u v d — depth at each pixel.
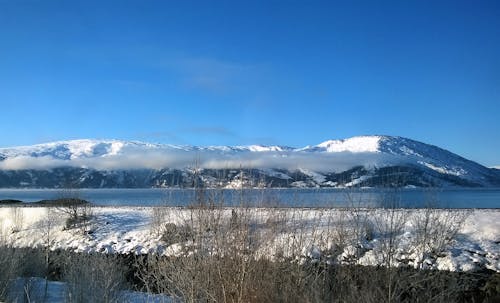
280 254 11.29
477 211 27.09
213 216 11.20
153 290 14.52
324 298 10.95
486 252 21.55
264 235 11.23
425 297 11.73
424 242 13.84
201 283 10.95
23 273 15.91
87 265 13.45
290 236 11.59
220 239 11.11
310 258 11.81
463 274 16.23
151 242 26.67
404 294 12.02
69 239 32.66
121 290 13.85
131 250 28.08
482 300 15.64
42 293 14.66
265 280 10.99
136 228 33.69
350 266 11.96
